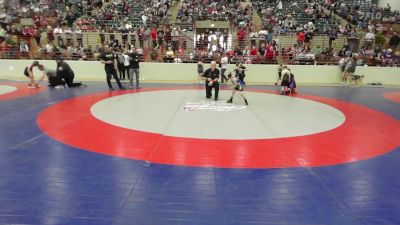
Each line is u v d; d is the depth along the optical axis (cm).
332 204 409
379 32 2162
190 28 2308
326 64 1939
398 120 909
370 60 1936
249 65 1878
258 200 416
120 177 478
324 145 654
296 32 2228
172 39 2003
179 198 416
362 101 1253
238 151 605
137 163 535
